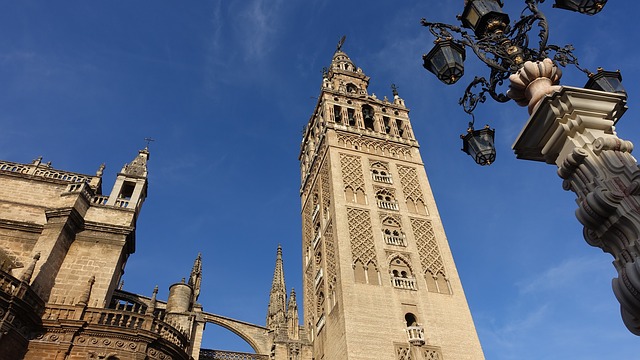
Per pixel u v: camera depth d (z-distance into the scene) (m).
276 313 44.47
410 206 43.78
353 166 45.94
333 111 52.28
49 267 27.30
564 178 7.70
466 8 10.51
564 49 9.34
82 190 32.25
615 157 6.96
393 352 31.36
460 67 9.91
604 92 7.93
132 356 24.80
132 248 33.53
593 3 8.35
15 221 30.34
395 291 35.31
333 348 33.91
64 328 24.47
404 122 54.31
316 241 45.31
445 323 34.22
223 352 39.50
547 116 7.93
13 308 23.09
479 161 10.91
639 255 6.11
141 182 36.03
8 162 34.69
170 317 35.00
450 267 38.84
